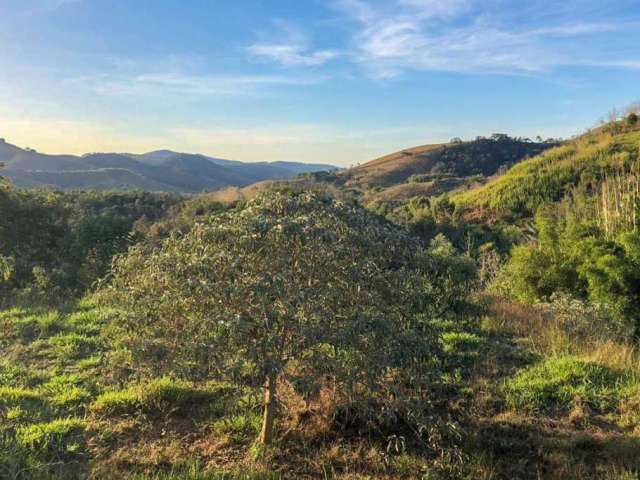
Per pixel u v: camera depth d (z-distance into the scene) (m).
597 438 4.07
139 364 3.92
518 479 3.60
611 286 8.20
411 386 4.76
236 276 3.50
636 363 5.55
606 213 12.91
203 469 3.72
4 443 3.91
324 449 3.96
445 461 3.73
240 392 4.38
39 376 5.48
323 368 3.40
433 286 5.11
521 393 4.93
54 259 15.95
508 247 22.22
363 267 3.71
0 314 7.86
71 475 3.61
